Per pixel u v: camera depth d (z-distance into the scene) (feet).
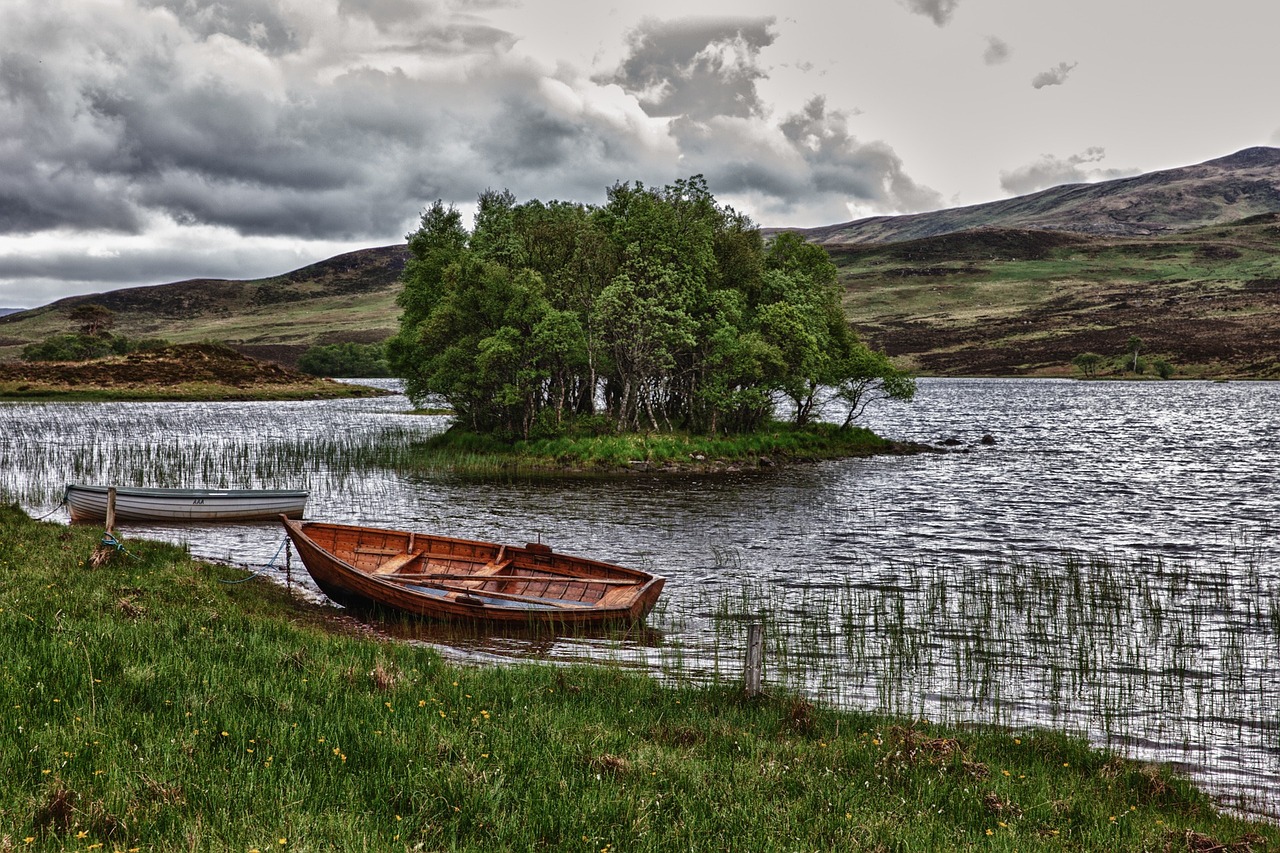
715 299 199.00
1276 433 287.89
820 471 180.86
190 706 34.71
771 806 30.78
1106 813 34.35
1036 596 78.79
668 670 55.98
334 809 26.71
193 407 386.32
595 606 65.67
